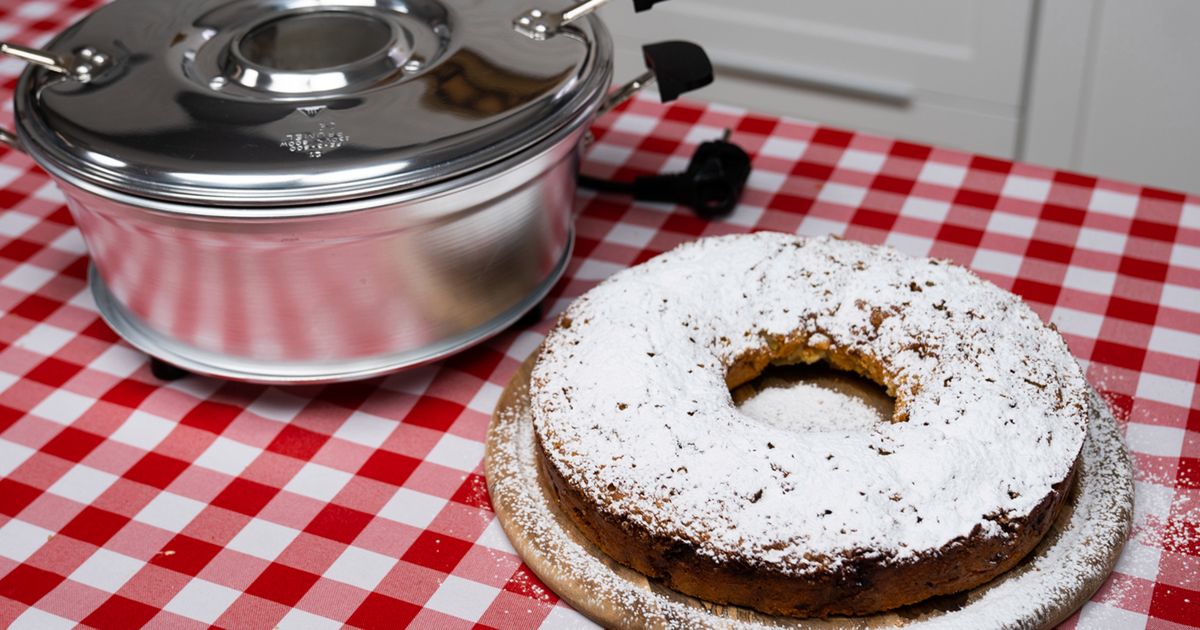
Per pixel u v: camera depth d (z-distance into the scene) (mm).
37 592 1033
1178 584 1017
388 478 1091
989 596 1000
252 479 1092
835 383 1108
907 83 1826
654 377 1042
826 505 985
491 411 1129
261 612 1021
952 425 1017
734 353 1089
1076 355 1149
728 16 1885
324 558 1048
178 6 1157
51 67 1093
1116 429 1088
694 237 1251
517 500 1055
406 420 1125
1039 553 1018
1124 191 1276
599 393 1042
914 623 989
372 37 1135
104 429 1124
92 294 1164
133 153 1027
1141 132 1742
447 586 1032
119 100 1067
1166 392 1122
